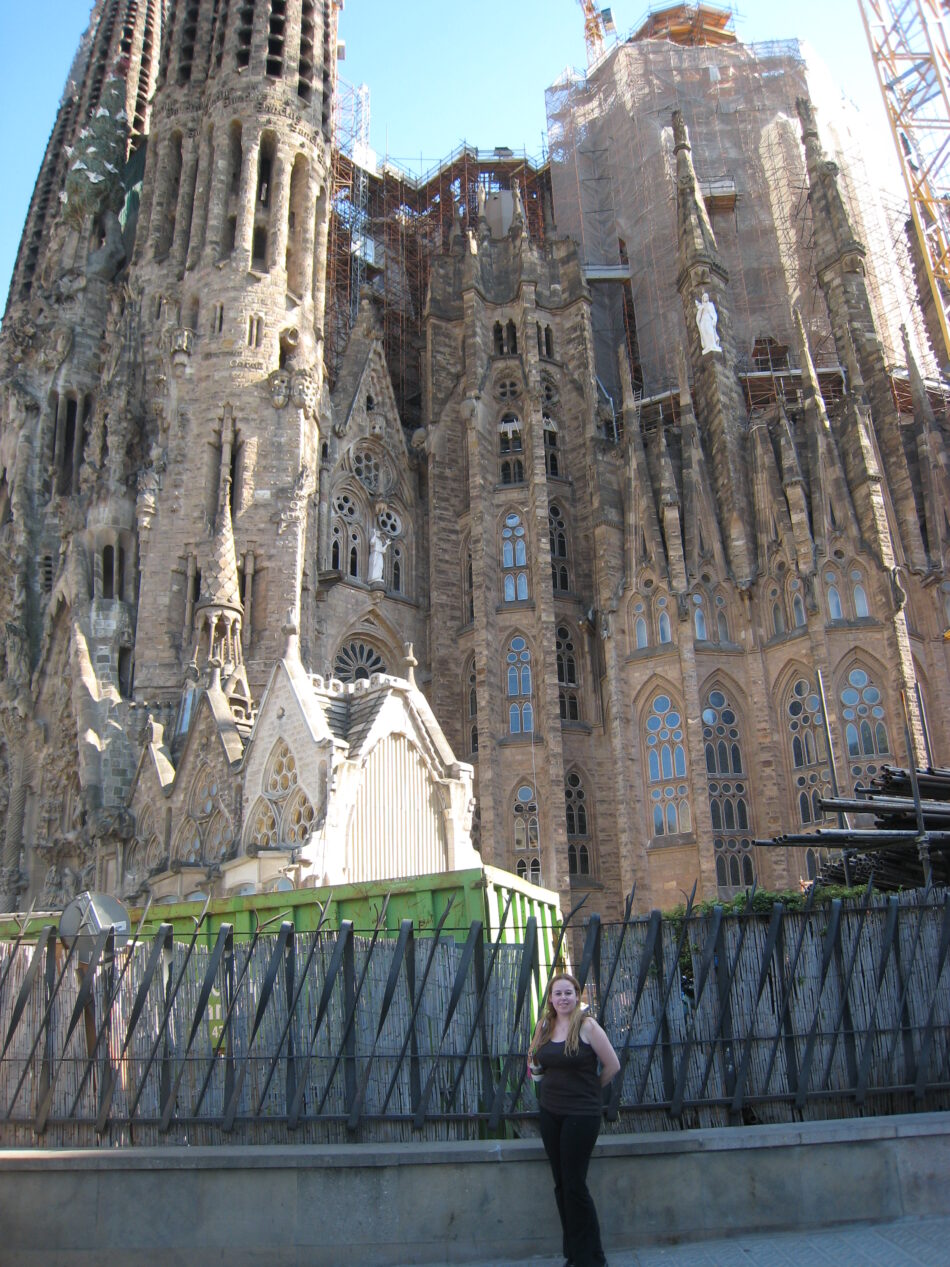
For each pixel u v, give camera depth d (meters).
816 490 48.41
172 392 51.78
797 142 62.97
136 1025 13.37
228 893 28.12
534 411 54.97
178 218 57.84
